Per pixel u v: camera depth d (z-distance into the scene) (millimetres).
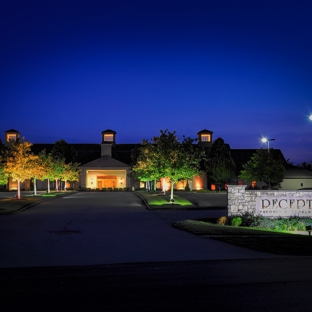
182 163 37531
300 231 21781
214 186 65688
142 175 54594
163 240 16078
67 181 69750
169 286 8844
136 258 12266
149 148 46594
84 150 78938
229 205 23781
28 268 10820
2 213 28234
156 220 24375
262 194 23906
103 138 77812
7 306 7449
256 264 11266
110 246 14602
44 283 9133
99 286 8859
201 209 33094
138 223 22672
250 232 18109
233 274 10000
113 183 69188
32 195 50031
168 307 7395
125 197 47031
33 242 15609
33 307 7391
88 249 13953
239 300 7820
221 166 63562
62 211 30719
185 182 67375
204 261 11734
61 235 17688
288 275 9867
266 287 8742
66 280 9414
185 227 19828
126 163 70375
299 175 65500
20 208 32188
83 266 11062
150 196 44812
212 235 17312
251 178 58688
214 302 7688
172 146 38688
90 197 47156
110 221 23750
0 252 13367
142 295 8156
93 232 18719
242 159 74125
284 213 23906
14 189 68062
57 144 71688
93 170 67750
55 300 7816
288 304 7574
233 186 23797
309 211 23969
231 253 13102
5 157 43531
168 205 34750
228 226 21062
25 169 41250
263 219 23094
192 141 40844
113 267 10914
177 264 11297
